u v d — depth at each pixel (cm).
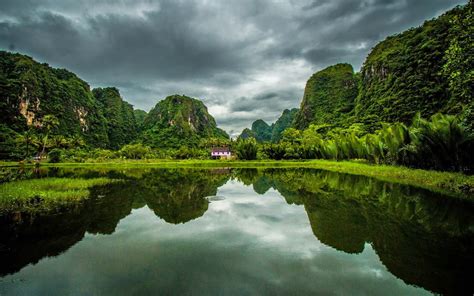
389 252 559
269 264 508
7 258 543
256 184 1736
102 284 433
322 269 486
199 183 1816
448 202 1040
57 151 5197
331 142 4300
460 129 1502
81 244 623
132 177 2256
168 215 906
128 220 840
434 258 528
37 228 746
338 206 1016
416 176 1647
